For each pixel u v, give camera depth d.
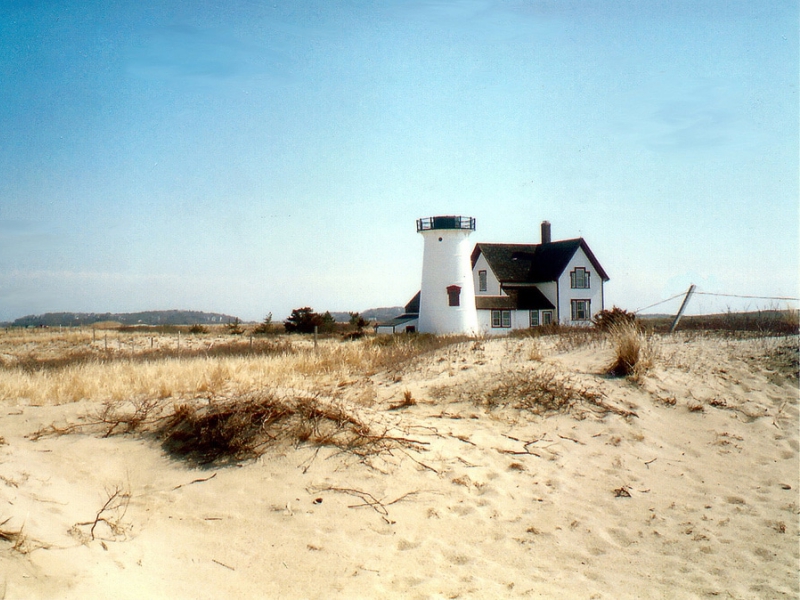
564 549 6.73
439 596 5.69
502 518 7.32
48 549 5.31
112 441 8.52
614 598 5.79
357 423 8.90
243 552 6.22
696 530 7.25
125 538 6.10
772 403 11.55
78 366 17.11
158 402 9.84
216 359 18.50
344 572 6.01
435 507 7.37
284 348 26.47
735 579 6.17
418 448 8.72
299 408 8.95
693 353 14.28
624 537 7.06
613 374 12.82
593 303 51.66
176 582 5.55
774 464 9.32
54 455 7.85
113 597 4.93
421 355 17.84
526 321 49.53
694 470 9.11
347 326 57.44
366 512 7.09
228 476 7.65
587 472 8.83
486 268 52.38
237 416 8.52
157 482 7.52
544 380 12.09
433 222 45.53
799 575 6.23
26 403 10.59
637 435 10.17
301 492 7.37
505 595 5.76
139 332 51.59
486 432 9.88
